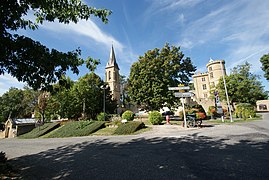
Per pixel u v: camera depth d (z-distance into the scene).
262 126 12.77
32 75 4.62
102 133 16.06
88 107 37.34
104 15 5.82
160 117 18.06
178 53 26.33
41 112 35.31
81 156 7.69
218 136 9.55
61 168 6.08
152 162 5.76
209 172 4.50
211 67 54.03
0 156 6.96
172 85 25.00
